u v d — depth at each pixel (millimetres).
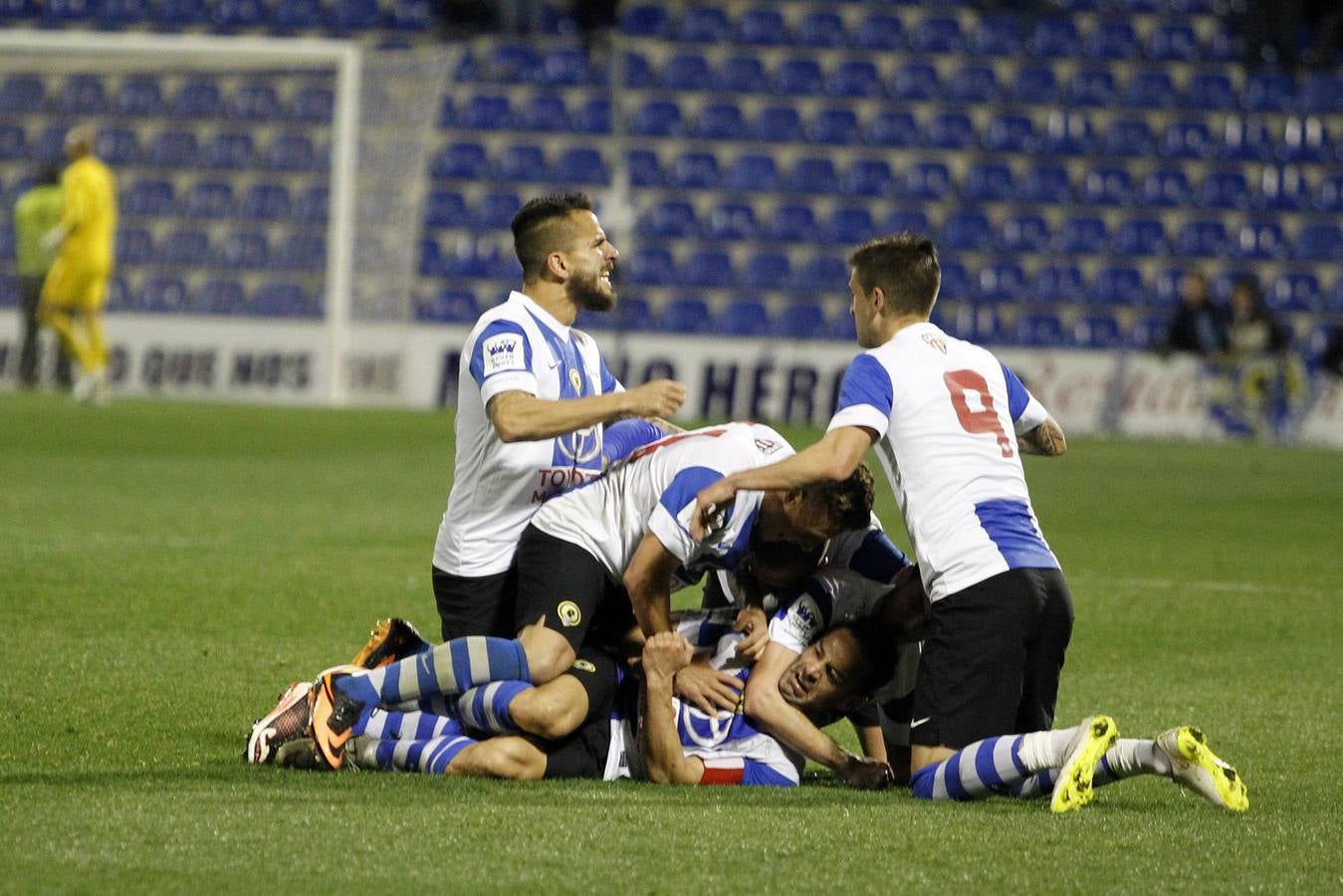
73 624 23156
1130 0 96375
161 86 93000
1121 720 19219
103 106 92750
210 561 29672
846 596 16141
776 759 15750
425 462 51281
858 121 92688
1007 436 16031
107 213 71188
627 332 85188
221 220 89500
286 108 92125
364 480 45844
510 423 16078
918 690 15523
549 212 17688
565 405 16062
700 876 11688
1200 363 77312
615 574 16469
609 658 16125
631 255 87375
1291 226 89812
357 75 79875
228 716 17859
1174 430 77500
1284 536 39438
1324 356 77250
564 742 15672
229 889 11109
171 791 14062
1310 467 61406
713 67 94250
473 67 93688
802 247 88312
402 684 15633
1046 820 13781
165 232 89625
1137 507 45469
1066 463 60344
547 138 91812
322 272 88375
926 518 15602
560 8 96062
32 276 77688
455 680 15516
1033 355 78250
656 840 12688
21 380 79938
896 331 16500
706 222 88938
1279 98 93625
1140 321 86500
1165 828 13516
